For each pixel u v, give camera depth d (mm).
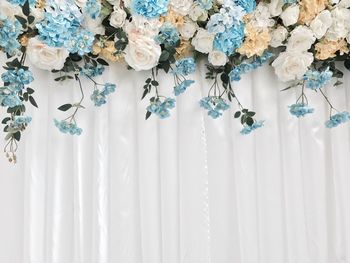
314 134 1607
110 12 1348
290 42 1474
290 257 1537
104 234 1412
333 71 1577
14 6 1279
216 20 1361
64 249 1392
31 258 1363
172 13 1387
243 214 1513
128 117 1477
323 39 1503
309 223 1575
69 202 1411
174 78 1496
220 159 1524
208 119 1530
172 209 1458
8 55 1325
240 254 1501
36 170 1396
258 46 1434
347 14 1484
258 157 1556
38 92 1416
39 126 1413
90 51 1349
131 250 1439
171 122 1489
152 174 1465
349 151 1606
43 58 1309
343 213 1587
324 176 1599
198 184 1491
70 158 1424
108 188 1436
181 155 1497
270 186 1546
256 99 1569
